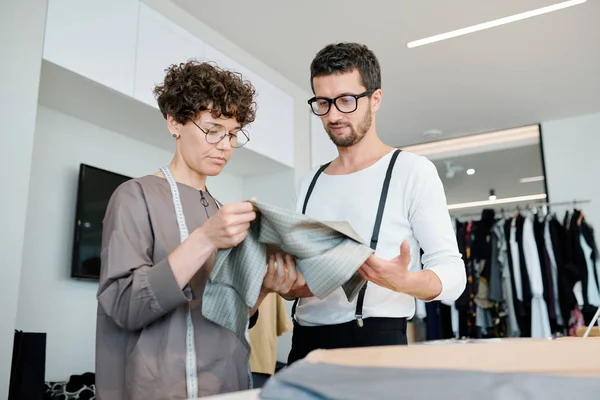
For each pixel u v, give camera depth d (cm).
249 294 97
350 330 124
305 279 101
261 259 99
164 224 104
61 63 239
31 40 228
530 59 372
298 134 408
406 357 60
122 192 104
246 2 308
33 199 271
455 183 524
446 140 529
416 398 44
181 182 114
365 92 134
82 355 287
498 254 472
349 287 110
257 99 364
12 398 208
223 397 52
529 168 496
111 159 315
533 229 464
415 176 131
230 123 113
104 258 99
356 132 135
